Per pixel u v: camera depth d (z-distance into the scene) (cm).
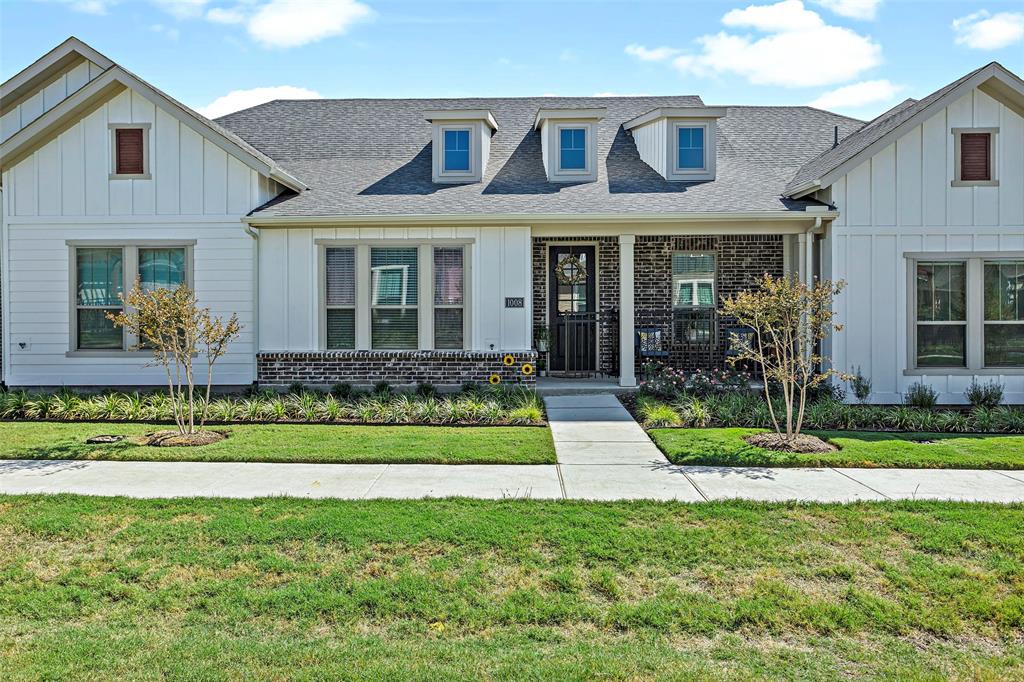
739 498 610
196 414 1023
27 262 1251
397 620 396
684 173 1388
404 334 1249
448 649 363
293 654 357
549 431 932
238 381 1246
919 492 634
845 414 973
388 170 1431
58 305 1252
